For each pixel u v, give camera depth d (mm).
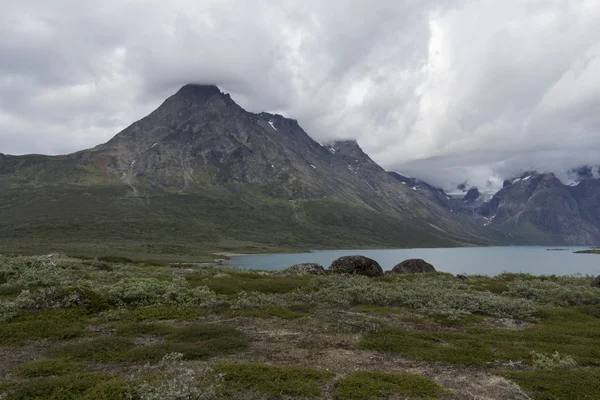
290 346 16516
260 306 24547
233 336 17578
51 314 20609
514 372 13531
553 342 17750
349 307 25469
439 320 21922
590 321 22312
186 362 14141
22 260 38969
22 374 12812
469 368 14195
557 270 115688
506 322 22141
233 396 11219
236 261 156750
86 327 19000
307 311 23844
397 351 16031
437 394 11609
